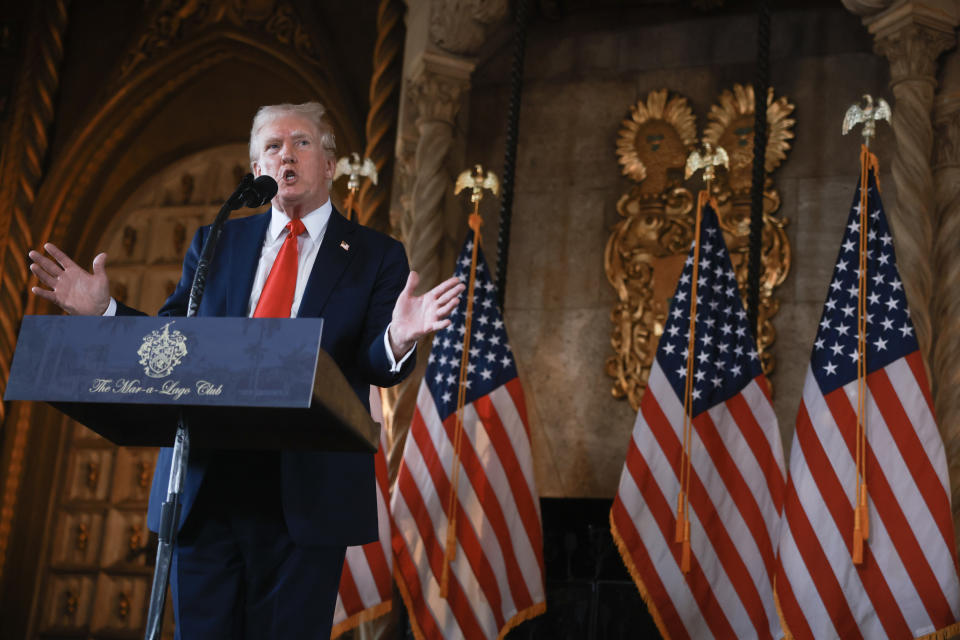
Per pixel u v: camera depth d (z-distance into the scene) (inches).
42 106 390.0
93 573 358.3
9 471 360.5
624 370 307.0
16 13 402.0
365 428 93.1
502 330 269.7
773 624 230.8
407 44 334.0
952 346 260.7
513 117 294.0
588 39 339.6
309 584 106.1
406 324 100.8
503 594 249.9
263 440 95.3
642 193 319.3
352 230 117.7
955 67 282.0
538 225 327.6
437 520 254.4
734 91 316.8
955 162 275.9
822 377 233.5
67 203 384.2
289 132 117.1
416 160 318.7
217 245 117.6
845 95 307.7
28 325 83.4
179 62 385.7
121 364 81.6
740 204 306.8
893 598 216.8
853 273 240.1
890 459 224.4
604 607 277.7
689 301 256.1
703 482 240.4
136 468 367.6
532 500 257.3
